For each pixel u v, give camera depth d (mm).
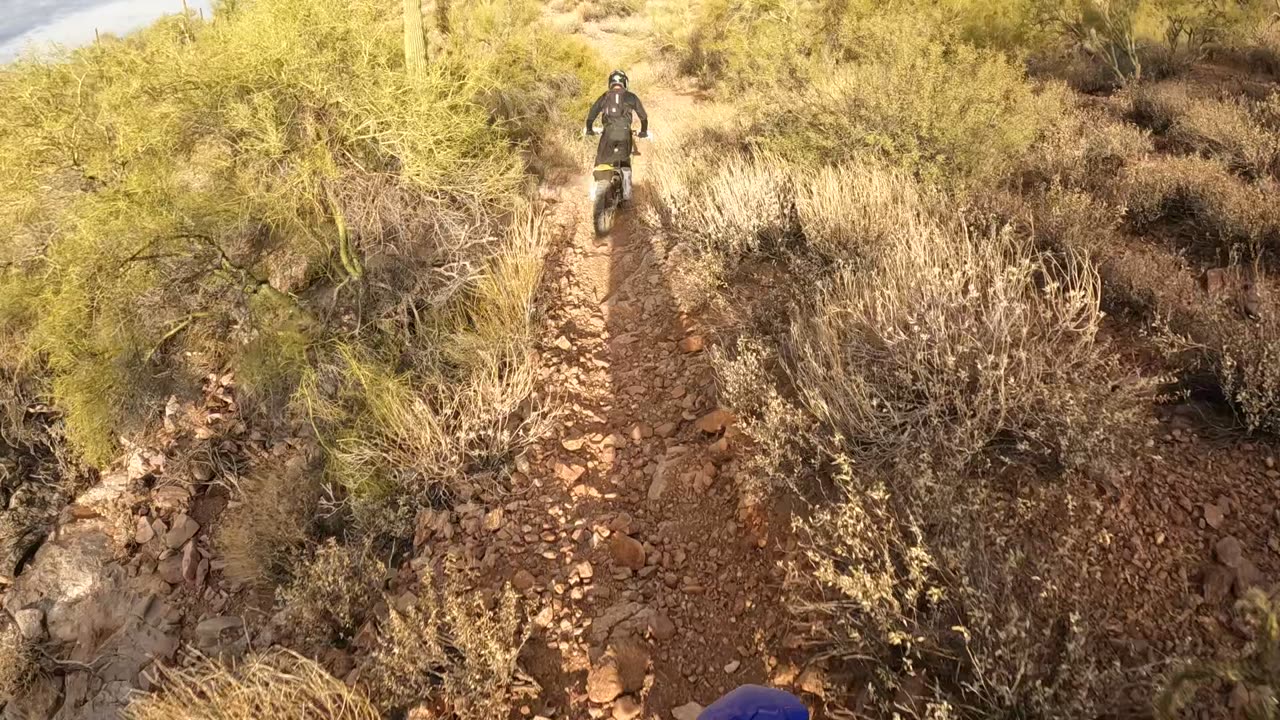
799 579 2902
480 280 5785
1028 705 2109
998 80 6453
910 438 3197
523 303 5496
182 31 7469
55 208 5895
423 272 5910
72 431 5504
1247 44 10234
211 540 4789
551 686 3000
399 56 7137
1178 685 1833
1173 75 10039
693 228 6215
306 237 5797
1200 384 3320
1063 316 3479
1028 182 6164
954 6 10367
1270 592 2396
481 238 6227
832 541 2824
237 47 5375
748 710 2199
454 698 2916
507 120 8609
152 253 5352
